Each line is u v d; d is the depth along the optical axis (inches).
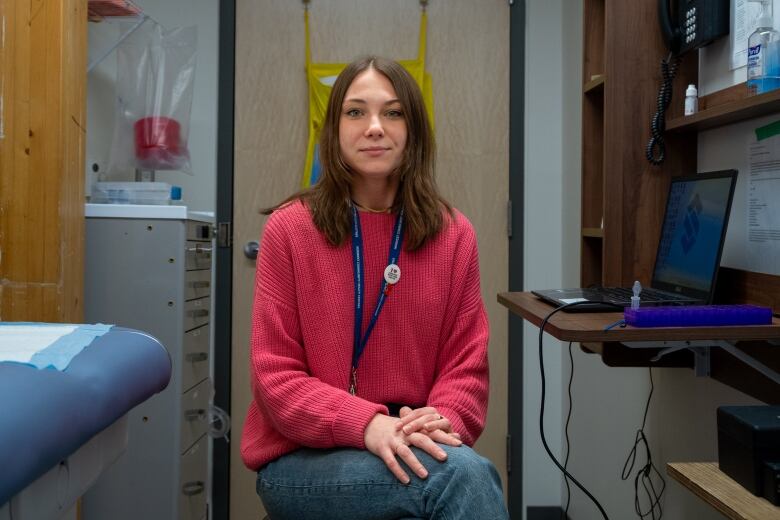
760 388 57.7
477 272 56.9
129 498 82.7
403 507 43.2
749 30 62.8
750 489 40.3
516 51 117.3
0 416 29.7
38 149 69.3
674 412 78.3
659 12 74.3
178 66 98.8
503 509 41.3
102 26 98.3
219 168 116.0
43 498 34.8
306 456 48.3
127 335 48.0
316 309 52.2
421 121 54.4
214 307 116.2
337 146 53.5
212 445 115.8
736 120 64.9
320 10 115.7
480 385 53.3
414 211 53.4
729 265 67.1
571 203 111.3
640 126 76.4
